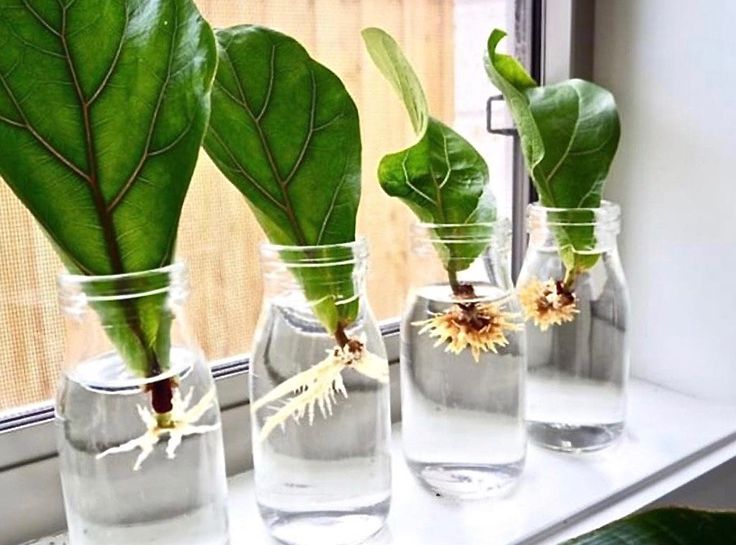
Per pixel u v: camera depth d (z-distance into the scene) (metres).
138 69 0.25
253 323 0.45
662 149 0.50
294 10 0.44
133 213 0.26
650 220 0.52
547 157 0.43
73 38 0.24
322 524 0.35
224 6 0.41
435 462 0.40
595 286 0.44
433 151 0.39
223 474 0.32
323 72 0.31
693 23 0.47
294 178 0.32
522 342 0.40
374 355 0.35
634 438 0.46
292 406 0.34
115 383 0.29
